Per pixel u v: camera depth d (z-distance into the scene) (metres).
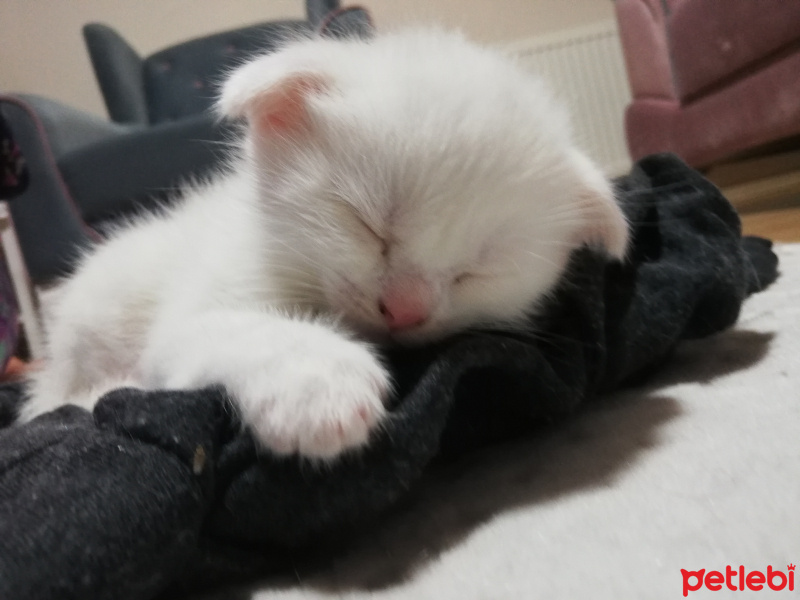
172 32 0.73
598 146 0.79
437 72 0.16
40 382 0.24
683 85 0.56
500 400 0.15
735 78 0.50
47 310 0.26
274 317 0.15
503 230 0.15
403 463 0.12
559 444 0.15
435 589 0.10
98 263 0.24
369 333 0.16
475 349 0.14
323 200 0.15
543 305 0.17
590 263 0.18
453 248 0.15
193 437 0.11
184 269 0.20
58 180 0.42
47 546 0.09
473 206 0.15
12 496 0.10
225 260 0.18
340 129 0.15
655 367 0.20
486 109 0.15
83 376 0.22
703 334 0.20
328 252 0.15
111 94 0.61
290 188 0.16
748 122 0.50
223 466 0.12
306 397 0.11
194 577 0.11
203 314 0.16
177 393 0.12
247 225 0.18
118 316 0.22
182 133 0.41
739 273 0.19
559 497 0.13
